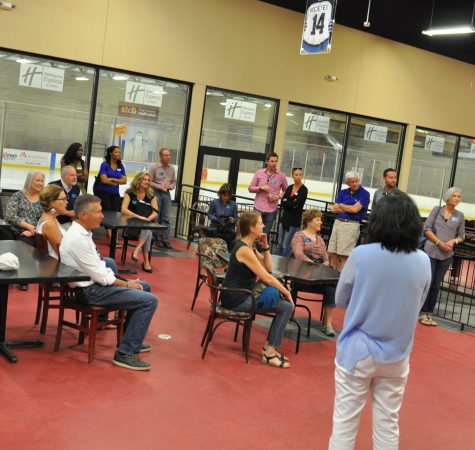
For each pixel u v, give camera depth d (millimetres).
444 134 15055
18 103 9438
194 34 10781
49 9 9352
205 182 11500
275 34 11719
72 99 9891
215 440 3461
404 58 13766
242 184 12023
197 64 10898
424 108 14367
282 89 12023
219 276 5496
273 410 4000
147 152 10820
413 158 14602
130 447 3256
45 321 4926
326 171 13281
